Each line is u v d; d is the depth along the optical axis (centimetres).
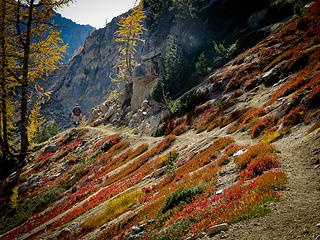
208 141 1725
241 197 650
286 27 2670
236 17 4172
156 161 1933
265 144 997
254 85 2253
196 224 629
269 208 544
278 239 423
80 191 2334
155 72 4669
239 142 1344
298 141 935
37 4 3412
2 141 3812
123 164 2511
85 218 1414
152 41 6128
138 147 2719
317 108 1046
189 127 2589
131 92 5534
